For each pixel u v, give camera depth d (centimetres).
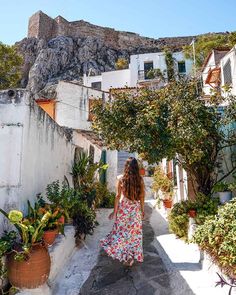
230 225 437
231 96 777
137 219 496
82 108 1920
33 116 558
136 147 692
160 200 1088
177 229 687
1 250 365
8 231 459
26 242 381
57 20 5469
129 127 732
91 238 710
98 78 3478
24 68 4791
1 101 504
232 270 382
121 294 411
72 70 4622
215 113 744
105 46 5341
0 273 366
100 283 448
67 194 609
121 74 3359
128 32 5816
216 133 738
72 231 591
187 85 764
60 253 490
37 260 374
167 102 737
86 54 4928
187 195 847
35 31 5269
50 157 710
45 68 4503
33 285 373
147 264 512
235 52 1240
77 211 652
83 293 417
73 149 1043
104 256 566
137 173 500
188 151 702
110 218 510
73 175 984
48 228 476
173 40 5512
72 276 477
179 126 663
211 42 2738
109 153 1614
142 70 3266
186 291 406
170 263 516
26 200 512
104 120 771
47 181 680
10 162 484
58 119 1845
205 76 1791
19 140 490
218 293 391
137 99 789
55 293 416
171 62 3238
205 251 478
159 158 687
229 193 730
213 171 816
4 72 2988
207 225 485
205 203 695
